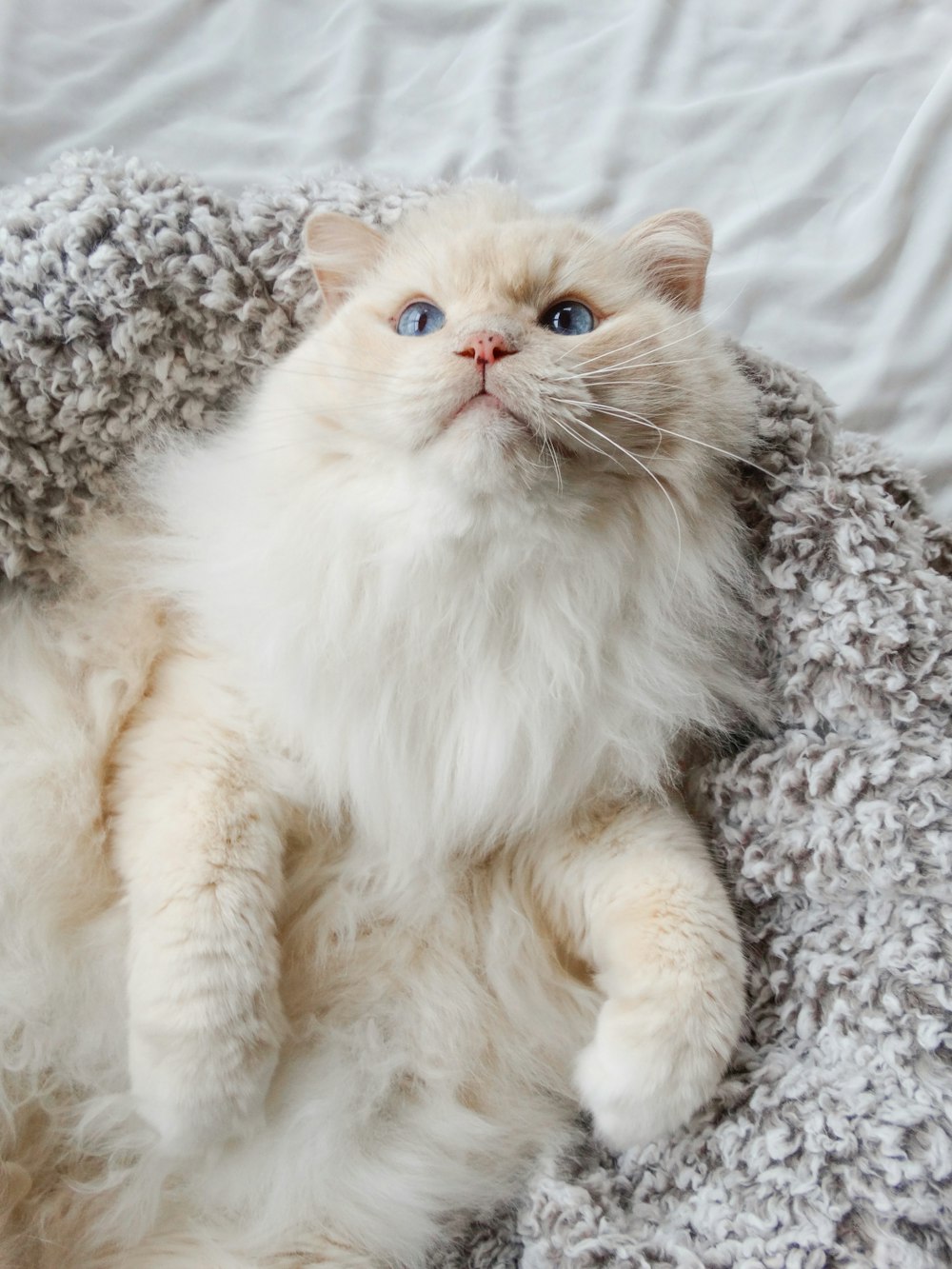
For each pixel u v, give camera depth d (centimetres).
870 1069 32
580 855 37
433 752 36
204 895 33
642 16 57
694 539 36
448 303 35
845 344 52
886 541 36
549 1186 34
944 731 34
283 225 42
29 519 41
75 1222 35
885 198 53
